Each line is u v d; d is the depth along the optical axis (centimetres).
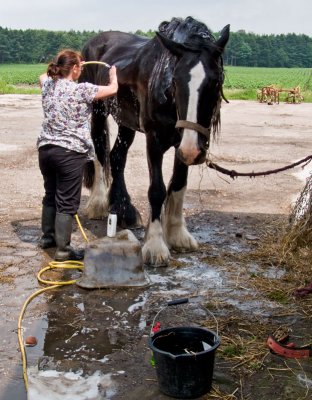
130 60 523
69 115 463
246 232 586
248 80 5566
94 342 351
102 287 434
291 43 10812
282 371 320
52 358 330
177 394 291
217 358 332
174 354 307
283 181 836
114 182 602
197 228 599
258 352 339
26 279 453
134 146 1173
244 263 497
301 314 397
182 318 386
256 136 1350
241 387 303
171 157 1063
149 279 455
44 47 10138
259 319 387
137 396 294
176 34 437
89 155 477
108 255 438
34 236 562
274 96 2669
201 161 414
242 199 730
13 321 377
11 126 1448
